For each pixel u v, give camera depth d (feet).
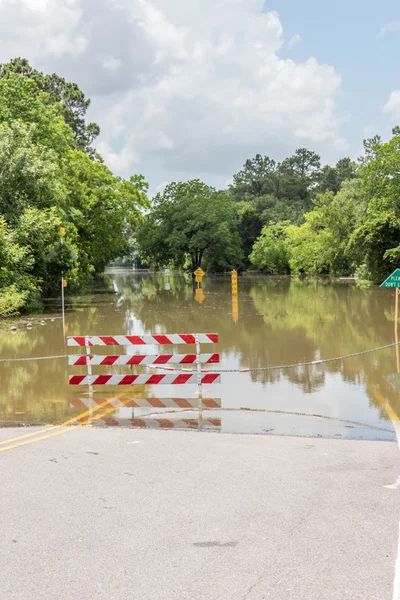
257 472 19.30
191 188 250.98
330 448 22.03
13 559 13.42
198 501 16.78
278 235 274.57
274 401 30.86
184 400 31.45
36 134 113.09
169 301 107.04
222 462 20.52
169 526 15.06
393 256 129.29
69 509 16.35
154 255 255.50
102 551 13.73
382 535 14.24
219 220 247.70
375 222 133.08
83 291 144.77
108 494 17.49
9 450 22.43
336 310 80.53
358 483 17.97
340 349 47.93
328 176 386.11
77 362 33.63
